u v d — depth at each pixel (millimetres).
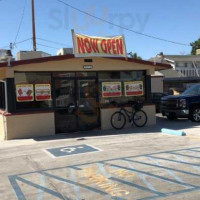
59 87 14625
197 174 7430
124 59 15180
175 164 8367
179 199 5961
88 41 14430
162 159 8945
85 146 11352
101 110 15344
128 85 15852
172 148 10359
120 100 15734
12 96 13766
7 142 13188
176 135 12844
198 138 11953
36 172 8344
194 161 8586
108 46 14758
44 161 9469
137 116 15789
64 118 14820
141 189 6598
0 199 6547
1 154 10898
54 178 7691
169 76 39781
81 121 15141
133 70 15867
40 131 14227
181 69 41719
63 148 11227
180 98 17078
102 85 15383
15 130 13859
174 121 17594
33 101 14164
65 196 6445
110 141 12148
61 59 14203
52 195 6555
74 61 14680
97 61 15078
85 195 6438
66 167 8617
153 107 16266
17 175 8203
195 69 42406
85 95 15141
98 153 10102
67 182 7316
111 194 6402
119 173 7777
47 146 11805
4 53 20344
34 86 14141
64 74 14672
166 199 6000
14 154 10758
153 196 6188
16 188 7160
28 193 6773
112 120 15391
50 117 14391
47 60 13961
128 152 10023
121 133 14070
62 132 14789
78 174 7887
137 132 14141
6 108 14117
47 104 14438
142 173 7688
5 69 13734
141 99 16125
